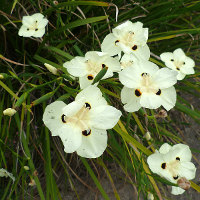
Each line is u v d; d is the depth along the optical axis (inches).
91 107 8.0
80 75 9.5
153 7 14.4
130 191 13.7
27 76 12.7
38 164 13.4
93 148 7.9
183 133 16.1
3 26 12.1
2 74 8.6
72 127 7.8
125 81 9.0
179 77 12.3
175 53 12.5
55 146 13.0
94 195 13.3
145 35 10.8
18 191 12.6
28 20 11.7
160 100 9.2
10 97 12.4
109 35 10.9
